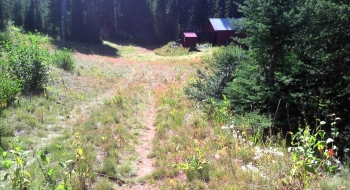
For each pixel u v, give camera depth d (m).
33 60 11.64
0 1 38.47
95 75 17.81
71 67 18.38
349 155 6.72
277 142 7.04
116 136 7.95
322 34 9.03
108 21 66.50
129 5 66.31
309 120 8.32
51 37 46.75
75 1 49.34
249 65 9.88
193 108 11.11
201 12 61.28
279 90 8.59
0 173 4.95
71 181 4.81
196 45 45.00
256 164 5.71
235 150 6.22
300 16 8.12
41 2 57.91
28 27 48.25
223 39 42.25
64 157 5.76
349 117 8.15
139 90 15.41
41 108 9.28
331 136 7.34
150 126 9.57
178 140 7.55
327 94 8.45
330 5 8.60
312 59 9.41
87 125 8.32
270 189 4.52
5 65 11.55
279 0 8.21
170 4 62.97
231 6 54.75
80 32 49.22
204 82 13.77
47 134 7.47
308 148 3.80
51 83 13.29
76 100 11.40
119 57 39.06
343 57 8.95
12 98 9.25
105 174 5.61
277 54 8.64
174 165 5.63
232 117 8.45
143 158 6.77
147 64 28.58
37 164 5.34
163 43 63.09
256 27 8.32
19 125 7.46
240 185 4.79
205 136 7.82
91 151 6.52
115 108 10.76
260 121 7.75
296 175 4.20
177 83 17.72
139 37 64.31
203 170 5.51
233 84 9.80
